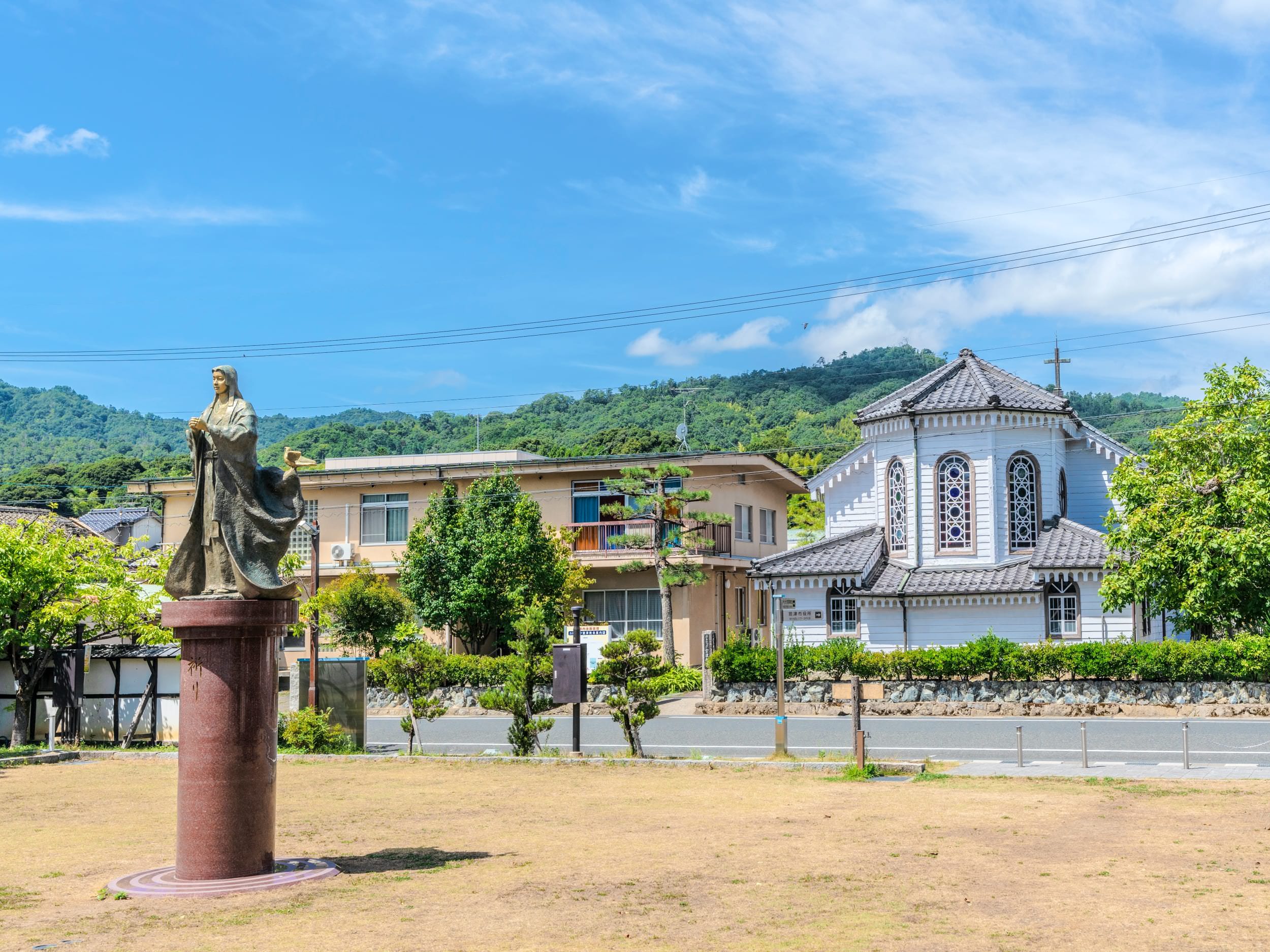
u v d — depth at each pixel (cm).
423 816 1504
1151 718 2778
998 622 3344
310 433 8775
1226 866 1090
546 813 1518
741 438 9325
